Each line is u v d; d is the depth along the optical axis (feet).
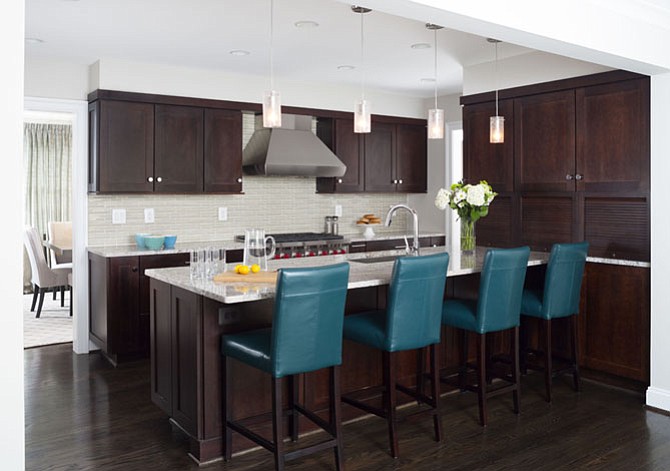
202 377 10.09
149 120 17.22
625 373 13.69
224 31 14.02
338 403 9.59
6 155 5.00
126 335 16.29
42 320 21.94
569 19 10.16
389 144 22.27
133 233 18.15
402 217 24.27
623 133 13.61
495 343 14.71
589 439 11.05
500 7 9.10
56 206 29.22
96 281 16.88
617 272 13.78
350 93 21.43
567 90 14.74
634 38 11.40
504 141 16.24
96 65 16.84
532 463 10.06
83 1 11.87
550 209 15.28
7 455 5.08
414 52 15.97
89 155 17.30
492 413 12.39
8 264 5.03
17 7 5.01
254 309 10.71
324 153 20.10
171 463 10.05
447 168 22.67
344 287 9.39
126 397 13.43
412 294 10.28
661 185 12.54
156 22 13.28
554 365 15.07
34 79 16.49
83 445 10.76
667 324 12.48
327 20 13.14
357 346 11.92
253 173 19.44
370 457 10.28
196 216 19.27
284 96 19.92
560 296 13.08
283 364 8.95
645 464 10.02
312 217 21.79
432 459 10.21
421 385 12.50
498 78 16.66
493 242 16.71
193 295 10.12
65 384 14.39
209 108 18.25
